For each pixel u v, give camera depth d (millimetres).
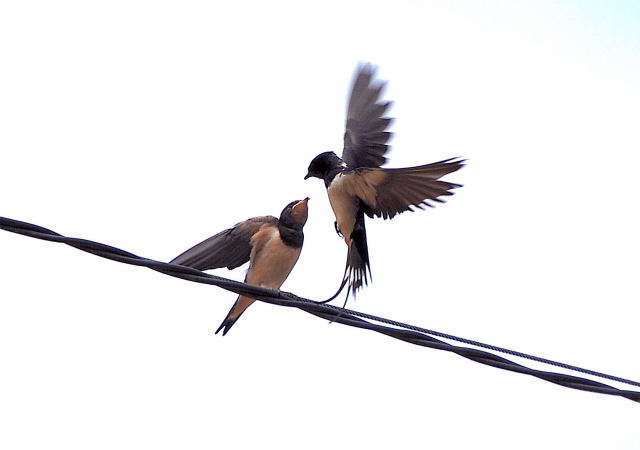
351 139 11930
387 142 11758
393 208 11258
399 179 10836
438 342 10961
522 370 11312
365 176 10938
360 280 11656
